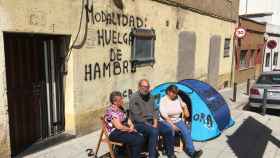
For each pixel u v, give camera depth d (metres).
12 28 5.21
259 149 6.70
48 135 6.62
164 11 10.23
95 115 7.44
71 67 6.61
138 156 5.41
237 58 18.58
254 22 21.14
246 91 15.80
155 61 10.00
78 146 6.38
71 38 6.50
